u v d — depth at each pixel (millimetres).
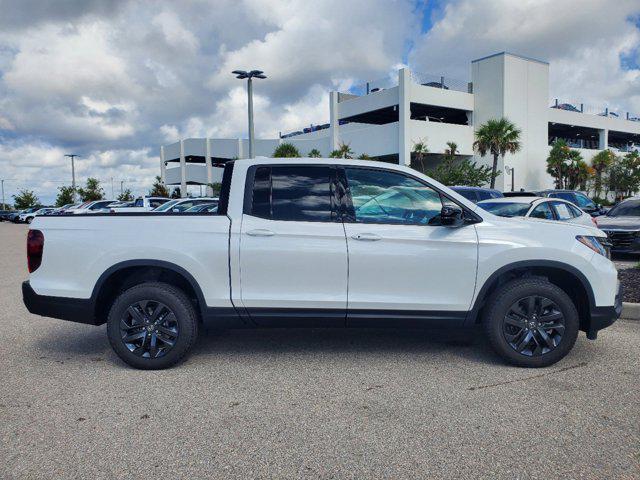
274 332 5570
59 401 3705
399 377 4152
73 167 66125
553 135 62500
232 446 3012
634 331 5562
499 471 2709
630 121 60625
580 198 14609
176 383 4055
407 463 2801
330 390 3885
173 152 69562
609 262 4465
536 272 4535
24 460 2861
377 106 43000
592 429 3189
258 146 58031
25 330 5859
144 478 2674
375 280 4293
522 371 4273
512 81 44875
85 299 4328
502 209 10305
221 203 4484
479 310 4453
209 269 4285
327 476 2682
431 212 4434
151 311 4359
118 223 4375
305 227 4293
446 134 43719
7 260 14016
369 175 4461
